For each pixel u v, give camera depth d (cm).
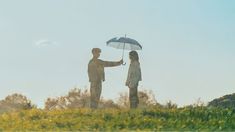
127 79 4016
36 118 3691
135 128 3391
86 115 3691
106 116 3606
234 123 3472
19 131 3397
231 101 4656
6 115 3794
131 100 4016
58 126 3484
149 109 3766
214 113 3709
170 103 3969
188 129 3362
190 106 3881
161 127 3378
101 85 4059
